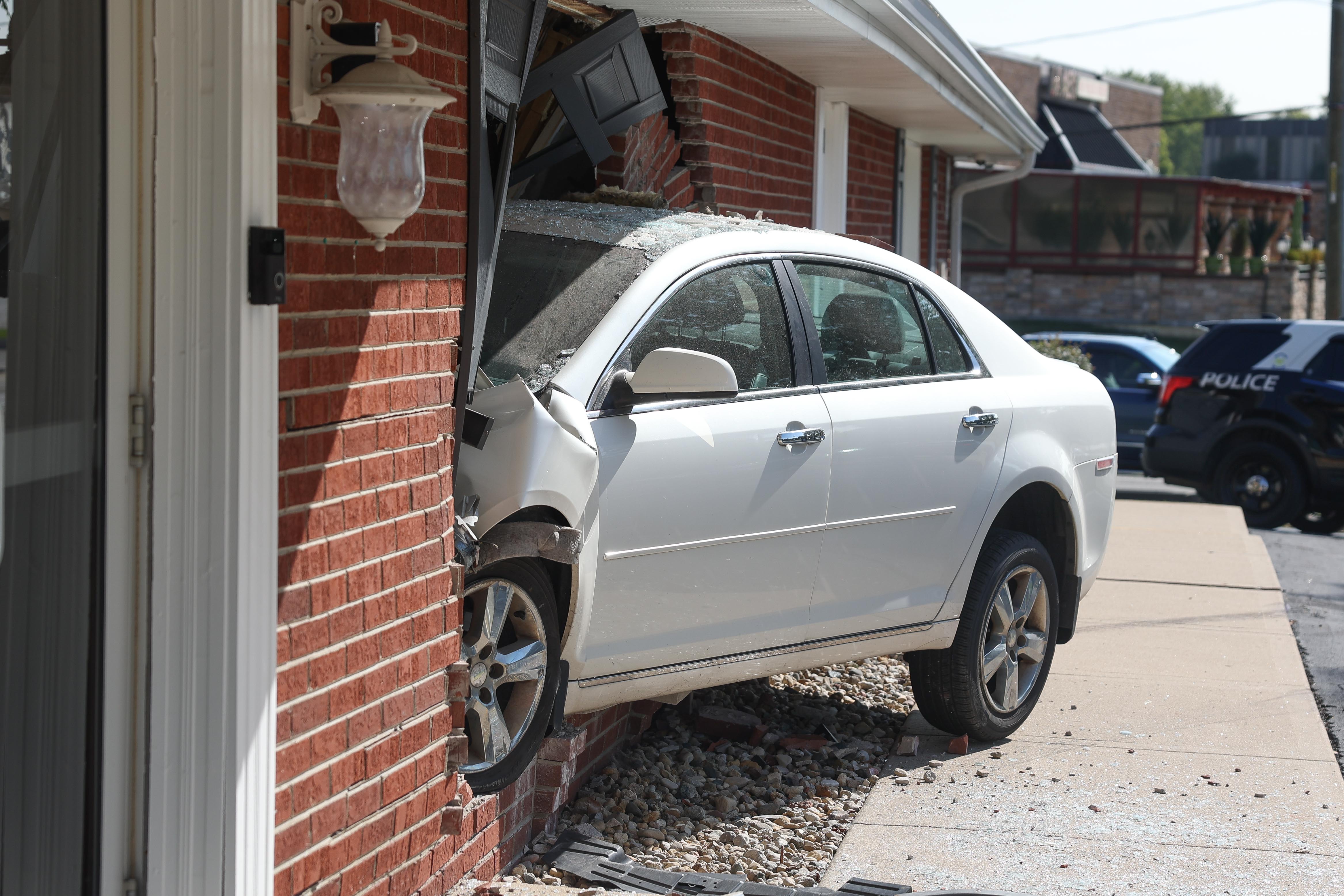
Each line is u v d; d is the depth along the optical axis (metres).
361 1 3.38
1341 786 5.51
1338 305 24.23
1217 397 13.55
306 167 3.26
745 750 5.99
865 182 12.95
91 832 2.98
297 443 3.25
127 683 3.00
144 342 2.96
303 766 3.31
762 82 9.28
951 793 5.43
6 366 2.66
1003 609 5.90
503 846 4.54
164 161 2.93
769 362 5.12
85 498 2.89
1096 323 36.09
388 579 3.64
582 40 6.70
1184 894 4.48
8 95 2.62
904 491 5.40
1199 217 35.88
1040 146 16.91
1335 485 13.05
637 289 4.81
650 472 4.62
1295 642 8.02
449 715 3.97
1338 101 23.98
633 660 4.72
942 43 9.77
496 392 4.37
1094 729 6.24
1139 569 9.98
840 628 5.30
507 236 5.22
